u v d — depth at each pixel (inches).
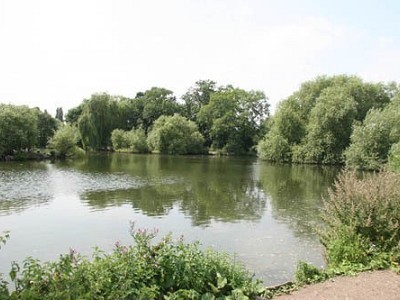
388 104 1769.2
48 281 177.8
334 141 1804.9
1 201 783.1
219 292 225.3
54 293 168.1
